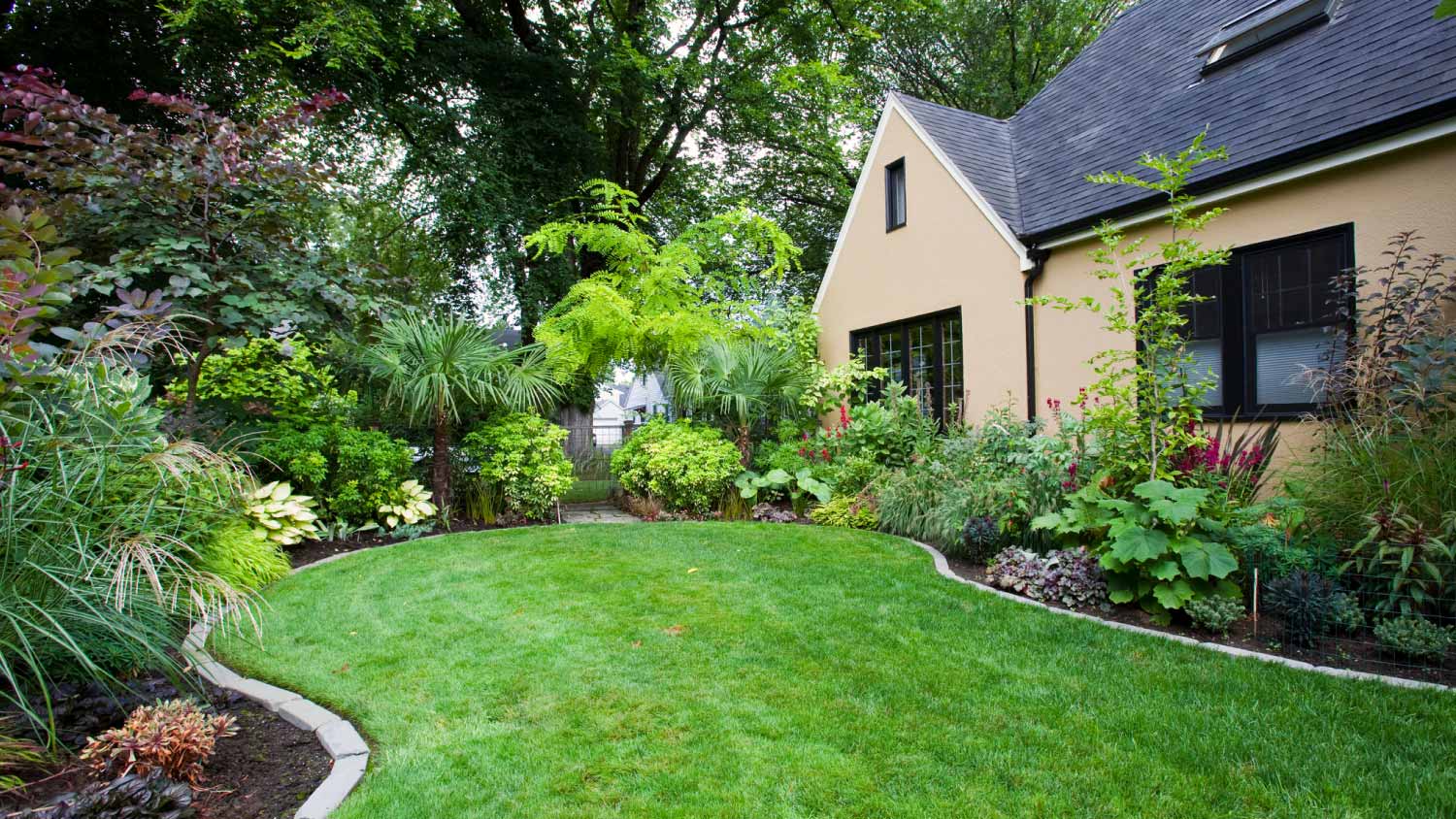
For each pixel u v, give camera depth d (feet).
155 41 33.12
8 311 8.52
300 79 34.04
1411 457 11.76
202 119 17.28
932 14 55.01
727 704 8.98
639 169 50.78
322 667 10.41
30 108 14.89
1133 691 9.15
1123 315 13.97
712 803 6.78
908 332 30.50
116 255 15.15
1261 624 11.62
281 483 19.15
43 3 29.45
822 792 6.93
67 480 8.45
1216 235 18.78
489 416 26.00
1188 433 13.80
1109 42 30.01
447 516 23.62
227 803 6.89
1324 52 18.08
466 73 38.60
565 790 7.02
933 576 15.44
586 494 33.55
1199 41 23.77
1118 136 23.54
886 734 8.12
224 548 14.11
